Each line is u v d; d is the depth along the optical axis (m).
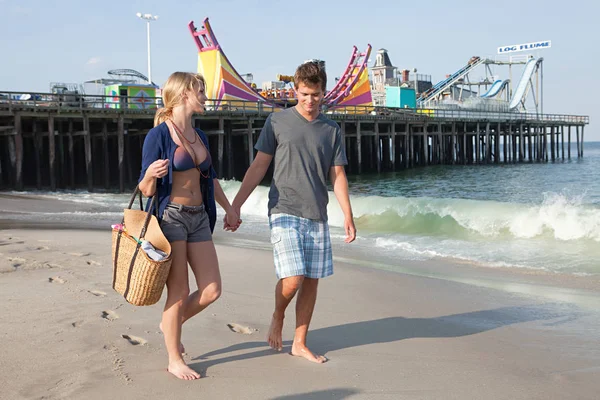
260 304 4.93
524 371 3.42
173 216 3.21
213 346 3.78
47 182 28.48
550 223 9.27
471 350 3.83
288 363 3.49
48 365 3.36
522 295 5.55
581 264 7.22
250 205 14.73
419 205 11.32
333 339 4.07
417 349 3.84
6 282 5.52
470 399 3.00
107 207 14.79
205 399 2.94
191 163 3.22
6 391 2.98
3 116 24.28
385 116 38.66
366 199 12.48
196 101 3.23
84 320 4.26
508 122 50.19
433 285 5.91
